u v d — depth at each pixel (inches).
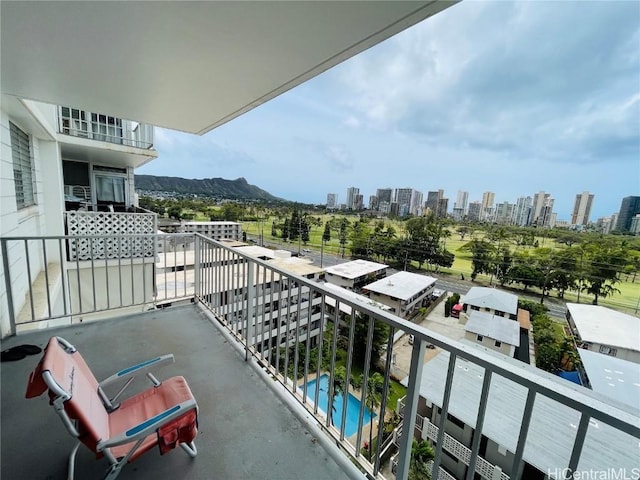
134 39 70.1
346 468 61.1
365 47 71.9
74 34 68.2
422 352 46.9
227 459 62.6
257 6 56.4
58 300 189.9
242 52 75.4
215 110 126.0
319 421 71.4
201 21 62.0
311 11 57.3
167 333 118.3
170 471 58.9
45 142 214.2
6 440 63.4
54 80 97.0
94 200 349.7
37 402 75.1
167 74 90.4
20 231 145.5
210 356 103.3
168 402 61.9
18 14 59.9
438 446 45.3
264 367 95.8
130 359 99.3
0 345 100.7
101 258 225.0
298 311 78.5
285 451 65.5
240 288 116.0
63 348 58.6
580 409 30.1
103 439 49.7
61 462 58.8
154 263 217.5
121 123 273.9
